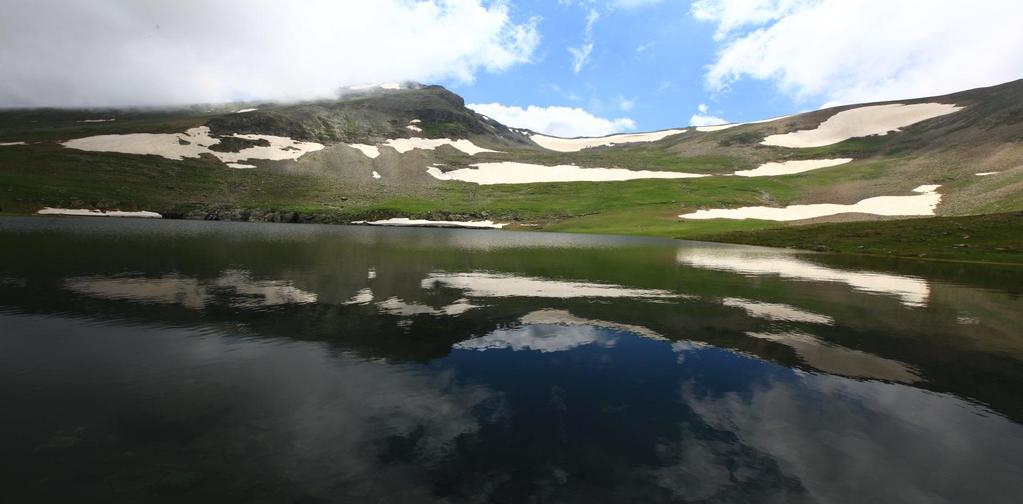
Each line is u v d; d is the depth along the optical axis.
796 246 73.56
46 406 11.23
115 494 7.98
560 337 18.77
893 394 13.90
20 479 8.30
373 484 8.55
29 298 21.83
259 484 8.43
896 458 10.24
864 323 22.77
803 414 12.32
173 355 15.14
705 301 26.91
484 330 19.38
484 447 10.03
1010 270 47.66
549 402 12.48
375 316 21.05
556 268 39.75
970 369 16.38
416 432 10.59
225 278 29.17
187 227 76.12
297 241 58.12
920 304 28.14
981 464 10.05
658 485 8.85
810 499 8.63
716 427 11.40
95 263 32.59
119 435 10.00
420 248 54.62
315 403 11.91
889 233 74.00
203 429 10.41
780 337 19.72
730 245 74.25
